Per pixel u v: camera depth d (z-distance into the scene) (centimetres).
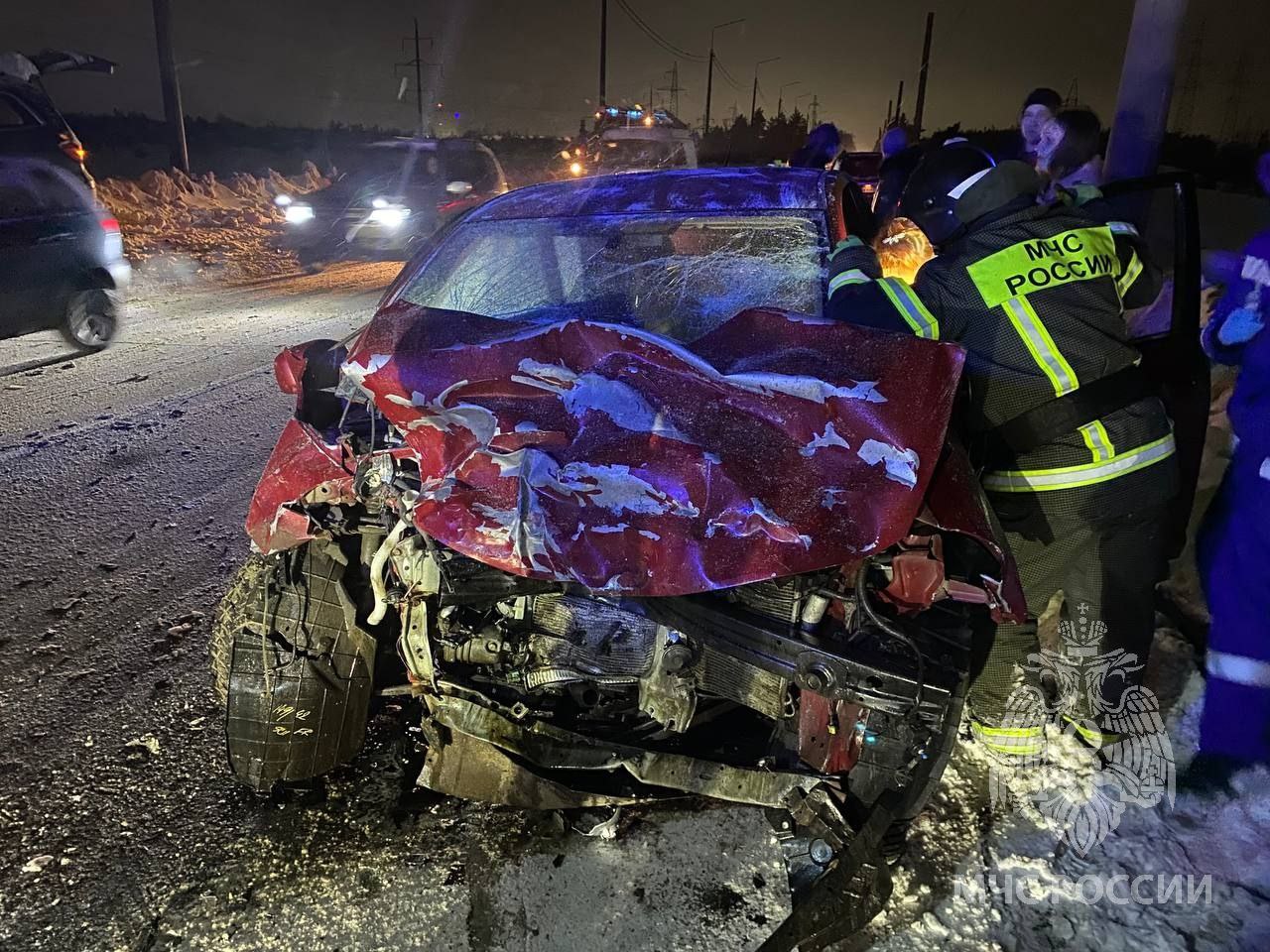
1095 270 214
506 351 205
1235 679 240
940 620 189
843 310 219
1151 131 493
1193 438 250
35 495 430
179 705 272
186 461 476
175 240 1362
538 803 204
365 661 229
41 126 662
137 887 209
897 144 576
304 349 257
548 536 171
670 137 1522
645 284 271
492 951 192
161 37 1866
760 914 200
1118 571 233
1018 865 214
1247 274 246
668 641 189
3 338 645
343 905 204
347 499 208
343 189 1207
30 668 290
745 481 173
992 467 222
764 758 193
